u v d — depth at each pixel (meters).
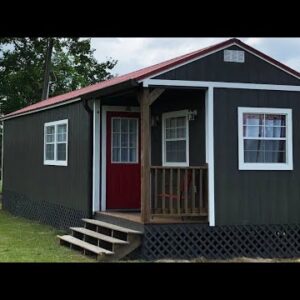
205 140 10.29
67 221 13.60
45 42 30.81
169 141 11.86
